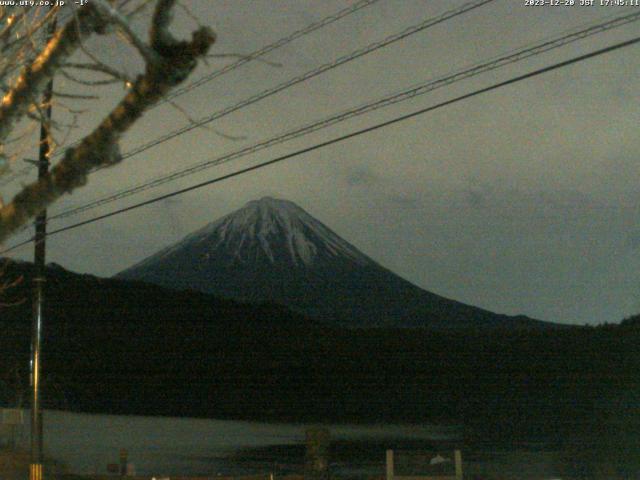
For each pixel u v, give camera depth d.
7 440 25.73
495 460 22.89
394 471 16.61
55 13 4.81
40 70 4.19
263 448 26.70
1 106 4.24
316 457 18.72
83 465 23.56
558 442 24.92
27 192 4.14
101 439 28.31
